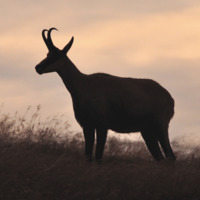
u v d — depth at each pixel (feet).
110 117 139.95
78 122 139.85
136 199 108.06
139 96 142.51
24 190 103.81
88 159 132.98
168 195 110.32
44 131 141.08
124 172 114.32
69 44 137.80
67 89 139.13
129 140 159.02
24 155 116.78
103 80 140.15
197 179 115.44
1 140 130.72
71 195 105.91
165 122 147.23
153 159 148.56
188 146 159.74
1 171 107.96
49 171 109.70
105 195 106.93
